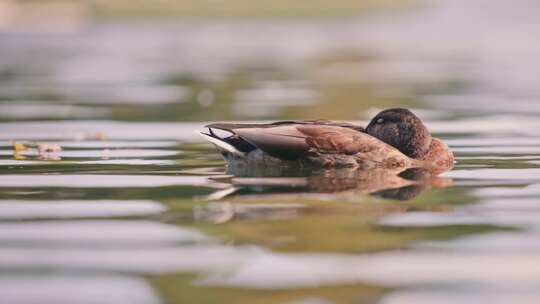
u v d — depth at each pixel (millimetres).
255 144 13453
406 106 25625
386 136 14234
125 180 12727
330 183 12258
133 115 23312
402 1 100438
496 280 7676
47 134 19234
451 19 82438
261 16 86438
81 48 53375
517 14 86938
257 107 25484
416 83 33250
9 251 8641
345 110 24938
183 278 7730
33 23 76375
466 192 11664
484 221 9844
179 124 21281
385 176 12977
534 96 27922
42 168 14047
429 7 96688
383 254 8453
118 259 8328
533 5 98188
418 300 7172
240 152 13695
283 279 7691
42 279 7742
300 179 12602
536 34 63812
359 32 68188
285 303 7090
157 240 8984
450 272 7910
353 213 10219
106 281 7668
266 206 10570
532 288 7461
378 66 41875
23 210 10555
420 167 13883
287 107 25531
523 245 8781
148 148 16766
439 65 42094
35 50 52250
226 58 46031
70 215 10242
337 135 13719
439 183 12391
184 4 90125
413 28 72438
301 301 7129
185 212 10273
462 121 21609
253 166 13664
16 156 15578
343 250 8586
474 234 9219
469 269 8000
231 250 8594
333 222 9750
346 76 36656
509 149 16469
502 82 33250
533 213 10266
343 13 89750
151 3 89250
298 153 13555
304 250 8570
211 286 7504
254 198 11109
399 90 30672
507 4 100000
